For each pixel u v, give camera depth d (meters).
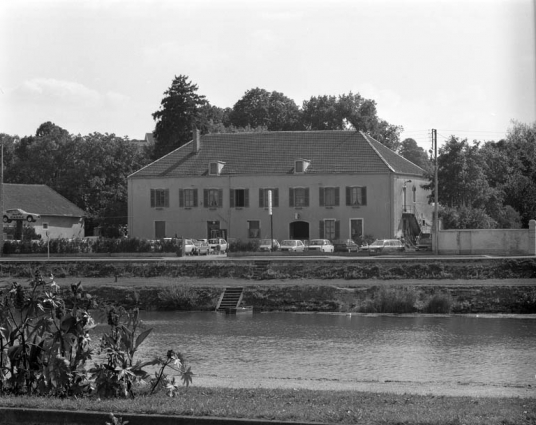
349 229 77.44
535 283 47.16
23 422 14.61
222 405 14.94
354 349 32.91
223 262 55.78
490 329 38.84
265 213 79.25
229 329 40.03
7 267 59.00
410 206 80.25
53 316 16.67
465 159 76.31
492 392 21.05
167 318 45.47
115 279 54.62
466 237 63.00
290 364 29.09
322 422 13.62
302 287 49.38
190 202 80.88
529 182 70.69
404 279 51.50
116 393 15.91
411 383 23.50
